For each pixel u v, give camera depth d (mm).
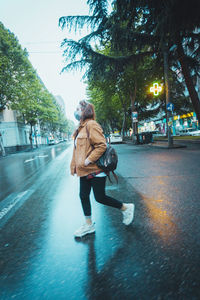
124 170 6586
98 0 10469
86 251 2061
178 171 5785
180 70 13945
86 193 2434
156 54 13094
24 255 2078
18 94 24000
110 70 13289
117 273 1683
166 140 21484
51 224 2824
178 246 2016
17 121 36656
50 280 1669
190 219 2619
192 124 27469
